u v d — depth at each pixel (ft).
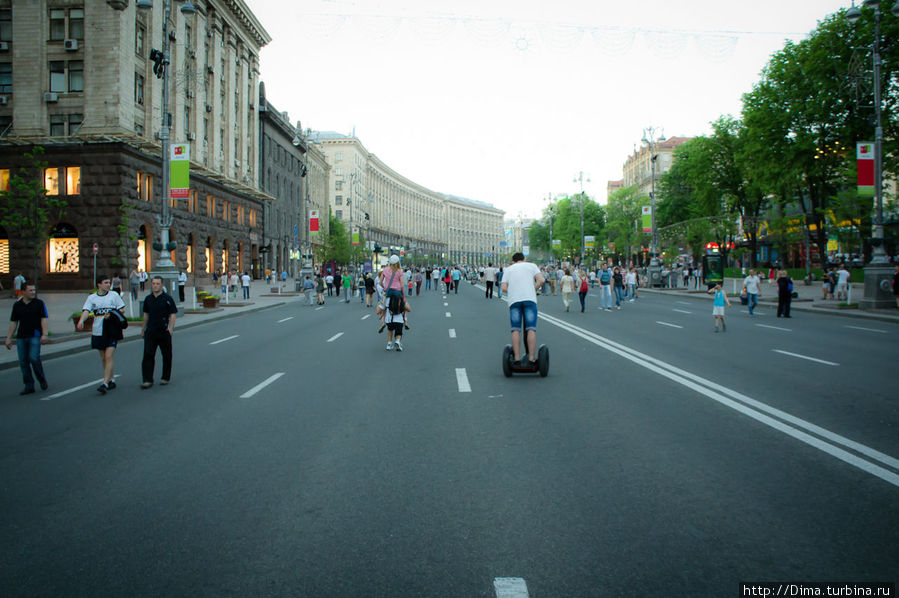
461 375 33.53
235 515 14.12
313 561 11.78
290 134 256.52
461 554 11.98
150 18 134.72
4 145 122.21
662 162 338.54
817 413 23.47
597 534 12.79
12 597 10.61
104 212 122.42
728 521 13.34
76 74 124.67
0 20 125.08
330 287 145.28
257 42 205.98
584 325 64.23
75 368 40.86
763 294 127.34
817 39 123.13
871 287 83.20
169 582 11.07
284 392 29.50
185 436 21.50
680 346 45.91
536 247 448.65
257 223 212.02
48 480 16.94
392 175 466.29
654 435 20.52
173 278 80.69
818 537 12.48
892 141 119.24
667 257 188.75
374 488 15.79
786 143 134.82
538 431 21.30
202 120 161.68
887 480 15.74
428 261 488.02
